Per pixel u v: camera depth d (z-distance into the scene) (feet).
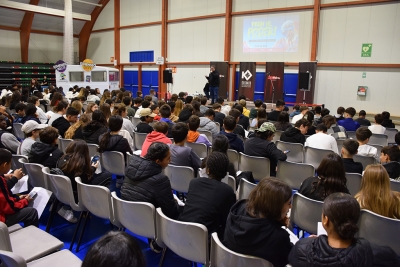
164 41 52.06
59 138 14.73
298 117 22.47
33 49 63.26
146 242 10.00
